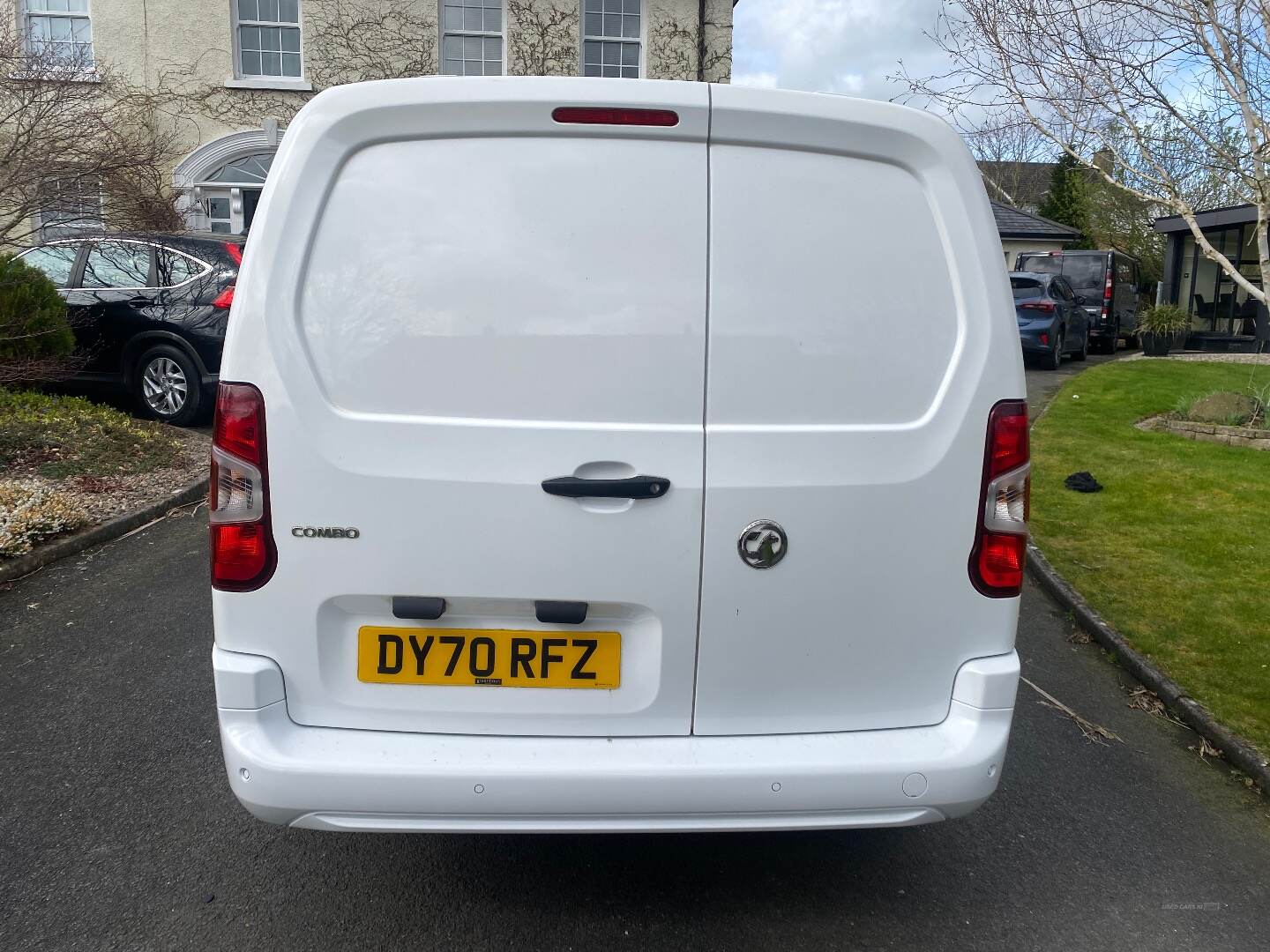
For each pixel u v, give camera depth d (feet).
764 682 7.98
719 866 10.03
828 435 7.79
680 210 7.64
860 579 7.95
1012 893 9.71
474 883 9.61
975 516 8.07
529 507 7.64
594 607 7.84
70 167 28.12
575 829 7.74
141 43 50.52
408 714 7.88
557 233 7.59
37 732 12.44
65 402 28.35
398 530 7.64
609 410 7.65
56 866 9.72
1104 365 50.70
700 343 7.66
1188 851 10.57
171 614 16.47
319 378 7.57
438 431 7.57
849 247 7.80
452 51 53.42
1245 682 14.42
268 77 52.21
